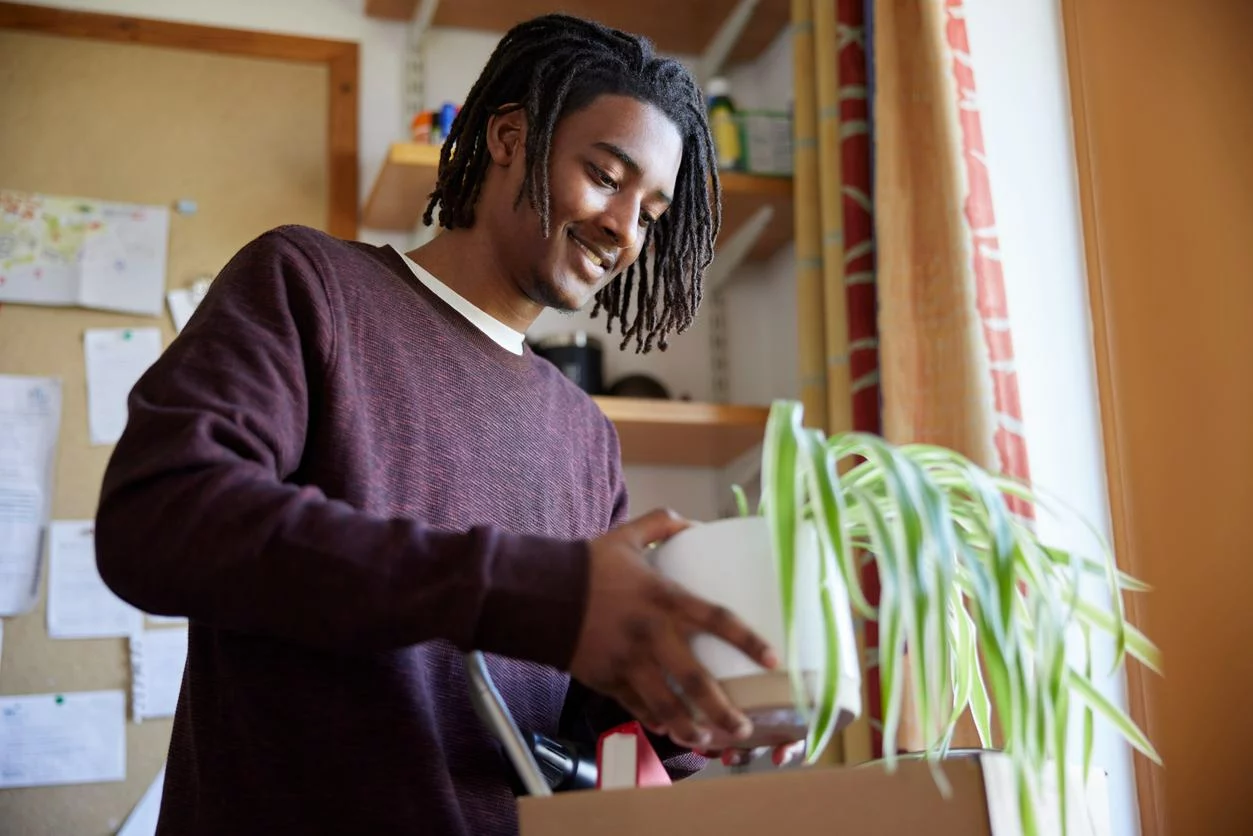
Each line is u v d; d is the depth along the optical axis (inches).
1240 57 79.0
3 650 85.0
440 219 49.8
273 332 39.4
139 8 97.9
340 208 97.2
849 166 81.2
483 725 41.1
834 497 29.9
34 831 82.4
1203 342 73.5
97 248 92.3
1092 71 79.5
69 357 90.3
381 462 42.0
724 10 103.2
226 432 34.7
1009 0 81.9
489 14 102.7
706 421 90.7
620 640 29.9
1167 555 70.9
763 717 31.3
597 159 47.4
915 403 71.8
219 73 98.0
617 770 36.0
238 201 95.7
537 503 47.7
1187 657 69.0
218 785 38.4
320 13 101.7
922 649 28.5
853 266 79.5
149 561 31.9
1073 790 34.0
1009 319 73.9
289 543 31.1
